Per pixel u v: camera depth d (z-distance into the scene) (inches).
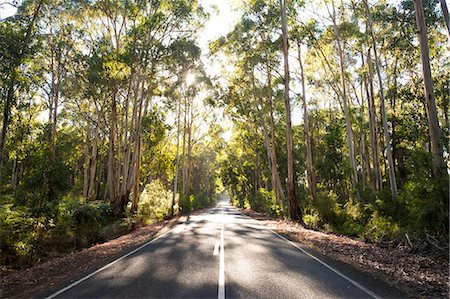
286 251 433.7
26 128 1061.1
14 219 489.7
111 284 273.6
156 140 1422.2
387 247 474.0
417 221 444.1
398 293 241.4
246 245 485.4
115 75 939.3
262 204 1733.5
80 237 663.8
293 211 961.5
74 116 1395.2
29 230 531.8
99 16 1043.9
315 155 1850.4
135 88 1074.7
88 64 963.3
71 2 983.0
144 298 232.5
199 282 272.1
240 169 2541.8
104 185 1701.5
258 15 1021.8
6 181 1089.4
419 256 385.7
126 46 962.7
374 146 1072.2
